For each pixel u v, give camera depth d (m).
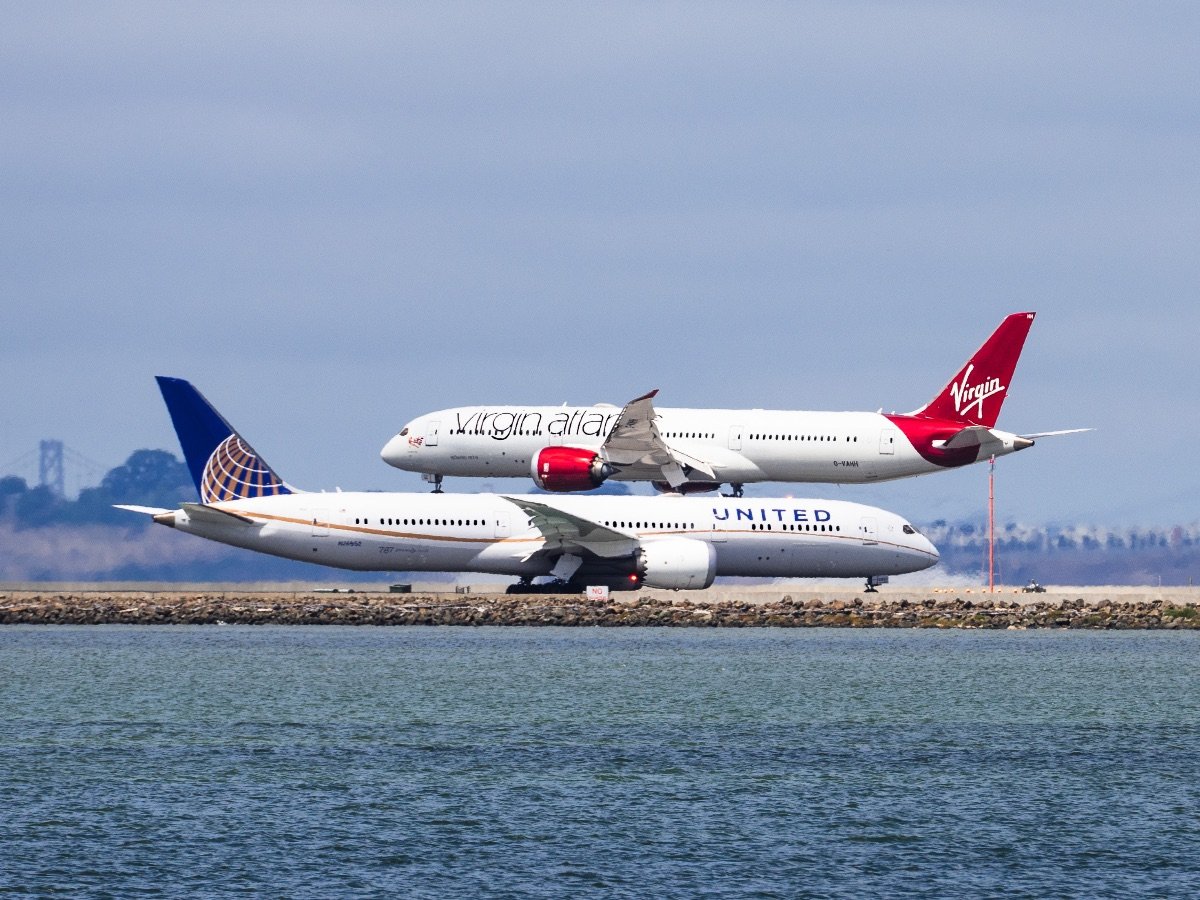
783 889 127.44
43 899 122.81
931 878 130.75
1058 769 175.38
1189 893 127.50
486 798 156.88
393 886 126.88
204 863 132.50
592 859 135.25
